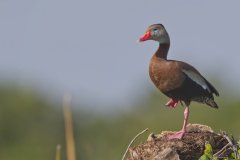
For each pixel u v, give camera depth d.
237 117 36.84
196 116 36.88
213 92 17.44
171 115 37.75
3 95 38.94
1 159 36.91
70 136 13.45
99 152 36.16
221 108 37.69
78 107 37.84
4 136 37.53
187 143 15.52
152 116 39.22
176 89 17.12
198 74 17.19
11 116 38.06
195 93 17.12
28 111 38.34
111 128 38.19
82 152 34.66
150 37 17.78
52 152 36.44
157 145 15.56
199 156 15.45
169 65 17.11
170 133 16.12
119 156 36.34
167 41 17.75
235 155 14.67
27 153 36.41
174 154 15.30
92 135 37.34
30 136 37.44
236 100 38.12
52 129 37.62
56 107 38.19
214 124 36.59
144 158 15.56
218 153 15.30
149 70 17.48
